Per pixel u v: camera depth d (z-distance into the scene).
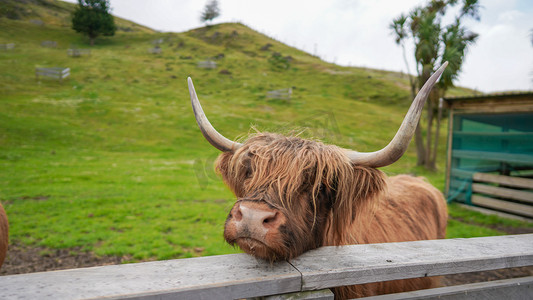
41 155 18.20
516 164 8.95
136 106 35.81
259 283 1.22
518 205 8.53
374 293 2.38
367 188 2.00
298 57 82.81
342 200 1.94
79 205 8.89
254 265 1.37
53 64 52.19
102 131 26.59
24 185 11.20
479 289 1.55
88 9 74.56
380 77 66.50
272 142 2.01
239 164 2.02
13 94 34.59
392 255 1.51
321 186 1.90
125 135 26.23
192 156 20.59
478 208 9.40
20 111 28.56
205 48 79.62
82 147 21.81
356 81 62.06
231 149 2.17
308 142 2.03
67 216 7.82
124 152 21.39
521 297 1.66
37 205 8.70
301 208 1.77
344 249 1.60
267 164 1.87
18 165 15.08
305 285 1.28
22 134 22.69
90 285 1.12
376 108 45.38
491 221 8.22
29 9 82.31
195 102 2.21
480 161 9.79
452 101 10.56
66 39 72.75
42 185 11.30
